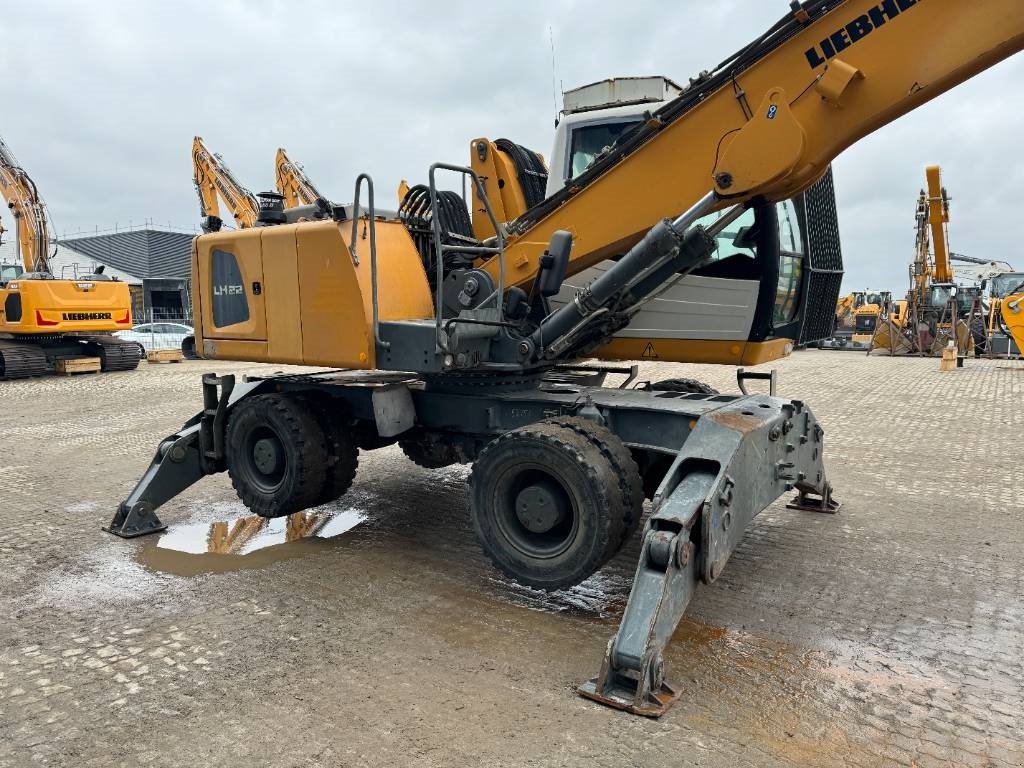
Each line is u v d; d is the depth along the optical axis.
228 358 5.18
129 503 5.31
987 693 3.09
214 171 16.72
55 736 2.79
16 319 15.90
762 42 3.73
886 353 23.03
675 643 3.54
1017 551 4.78
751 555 4.71
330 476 5.09
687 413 3.98
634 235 4.31
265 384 5.40
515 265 4.70
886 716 2.92
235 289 5.08
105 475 7.05
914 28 3.39
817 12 3.58
